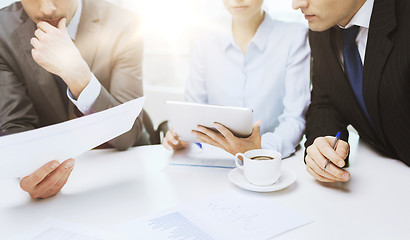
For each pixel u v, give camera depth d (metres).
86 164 1.00
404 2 0.88
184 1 3.48
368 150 1.05
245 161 0.80
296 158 1.01
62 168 0.76
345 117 1.14
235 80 1.65
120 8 1.42
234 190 0.80
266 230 0.62
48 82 1.32
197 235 0.60
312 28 1.00
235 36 1.63
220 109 0.89
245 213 0.68
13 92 1.29
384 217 0.66
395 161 0.96
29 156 0.69
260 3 1.45
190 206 0.72
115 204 0.74
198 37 1.73
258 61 1.61
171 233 0.61
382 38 0.90
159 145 1.17
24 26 1.30
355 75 1.04
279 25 1.61
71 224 0.66
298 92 1.44
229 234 0.60
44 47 1.06
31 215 0.71
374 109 0.97
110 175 0.91
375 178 0.84
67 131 0.72
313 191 0.78
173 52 4.15
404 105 0.91
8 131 1.21
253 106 1.64
